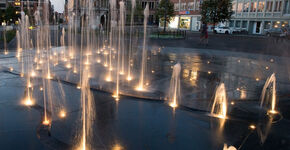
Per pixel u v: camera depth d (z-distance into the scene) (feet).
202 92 19.76
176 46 58.95
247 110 16.08
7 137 11.44
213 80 24.27
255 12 128.98
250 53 48.70
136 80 23.04
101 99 17.28
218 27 130.21
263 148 11.21
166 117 14.43
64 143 11.08
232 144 11.54
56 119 13.62
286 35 100.48
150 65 31.71
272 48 60.18
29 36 77.25
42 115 14.12
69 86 20.33
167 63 33.73
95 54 41.50
